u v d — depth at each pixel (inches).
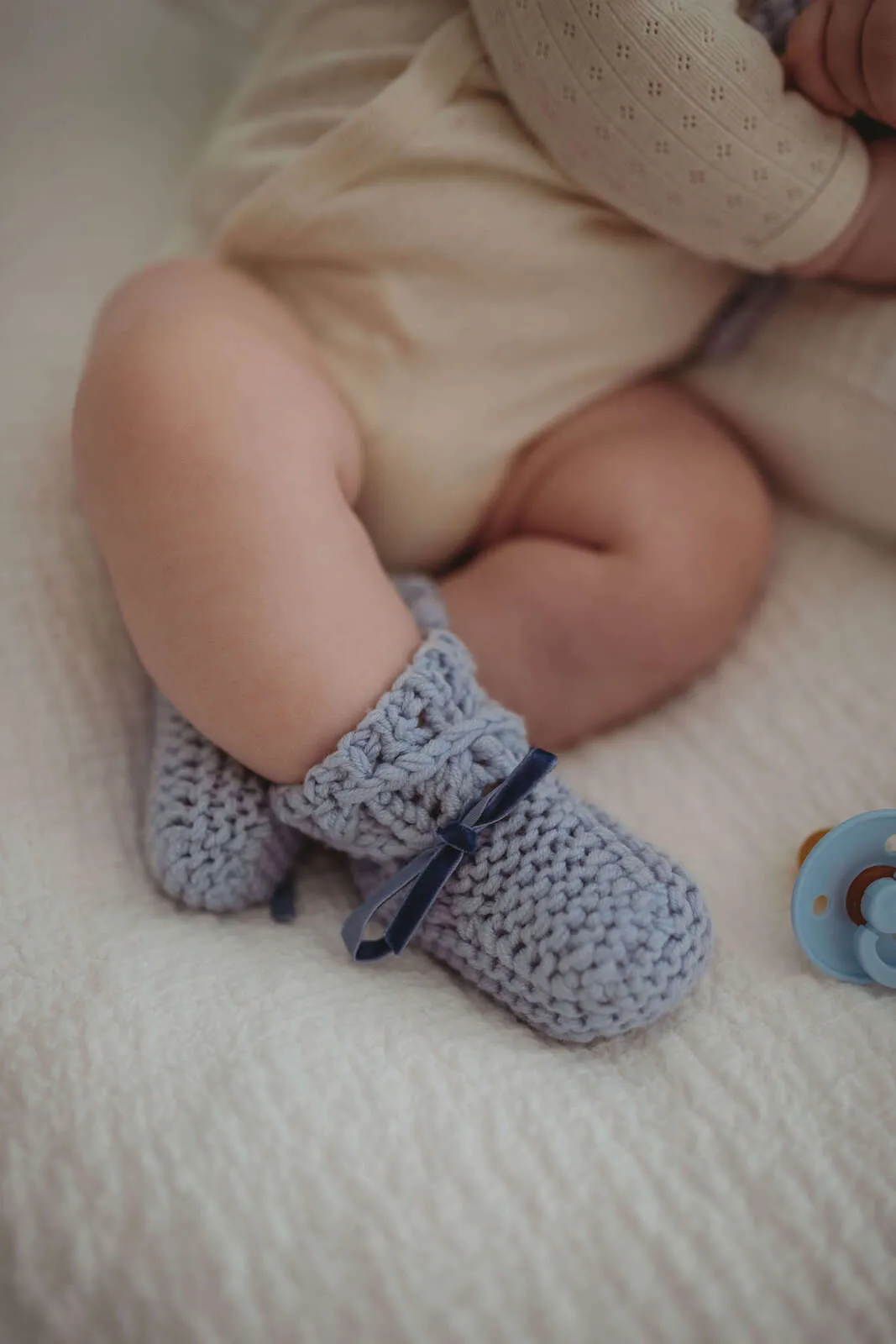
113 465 27.9
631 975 25.0
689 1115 24.9
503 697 33.7
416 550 36.6
